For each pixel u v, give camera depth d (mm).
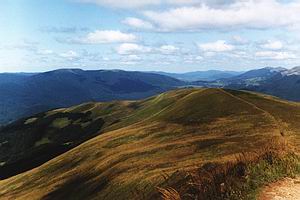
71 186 73250
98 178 66812
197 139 67750
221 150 55656
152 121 98812
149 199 36562
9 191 92000
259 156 18344
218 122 77062
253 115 74312
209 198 14234
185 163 54156
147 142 80500
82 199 61719
